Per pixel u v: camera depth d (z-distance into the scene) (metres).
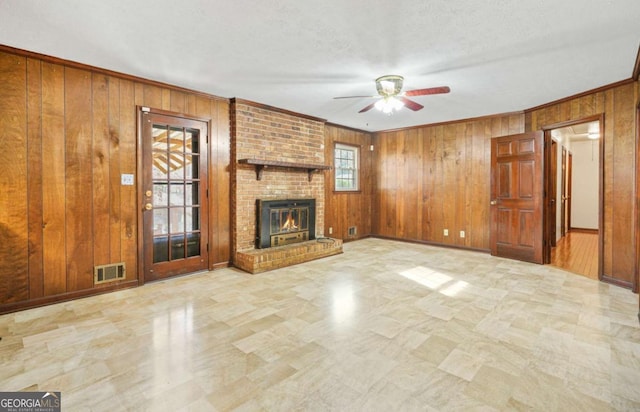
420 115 5.43
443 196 6.02
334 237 6.32
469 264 4.69
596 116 3.96
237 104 4.41
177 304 3.10
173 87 3.88
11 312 2.91
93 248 3.37
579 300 3.21
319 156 5.67
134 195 3.63
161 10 2.27
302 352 2.21
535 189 4.72
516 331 2.53
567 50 2.89
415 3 2.18
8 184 2.91
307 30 2.55
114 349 2.24
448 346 2.29
